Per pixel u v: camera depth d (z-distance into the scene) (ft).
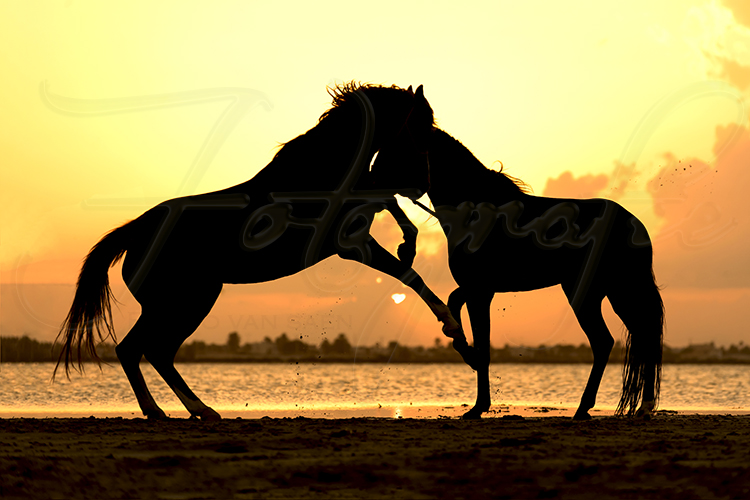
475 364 33.47
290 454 21.84
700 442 24.38
